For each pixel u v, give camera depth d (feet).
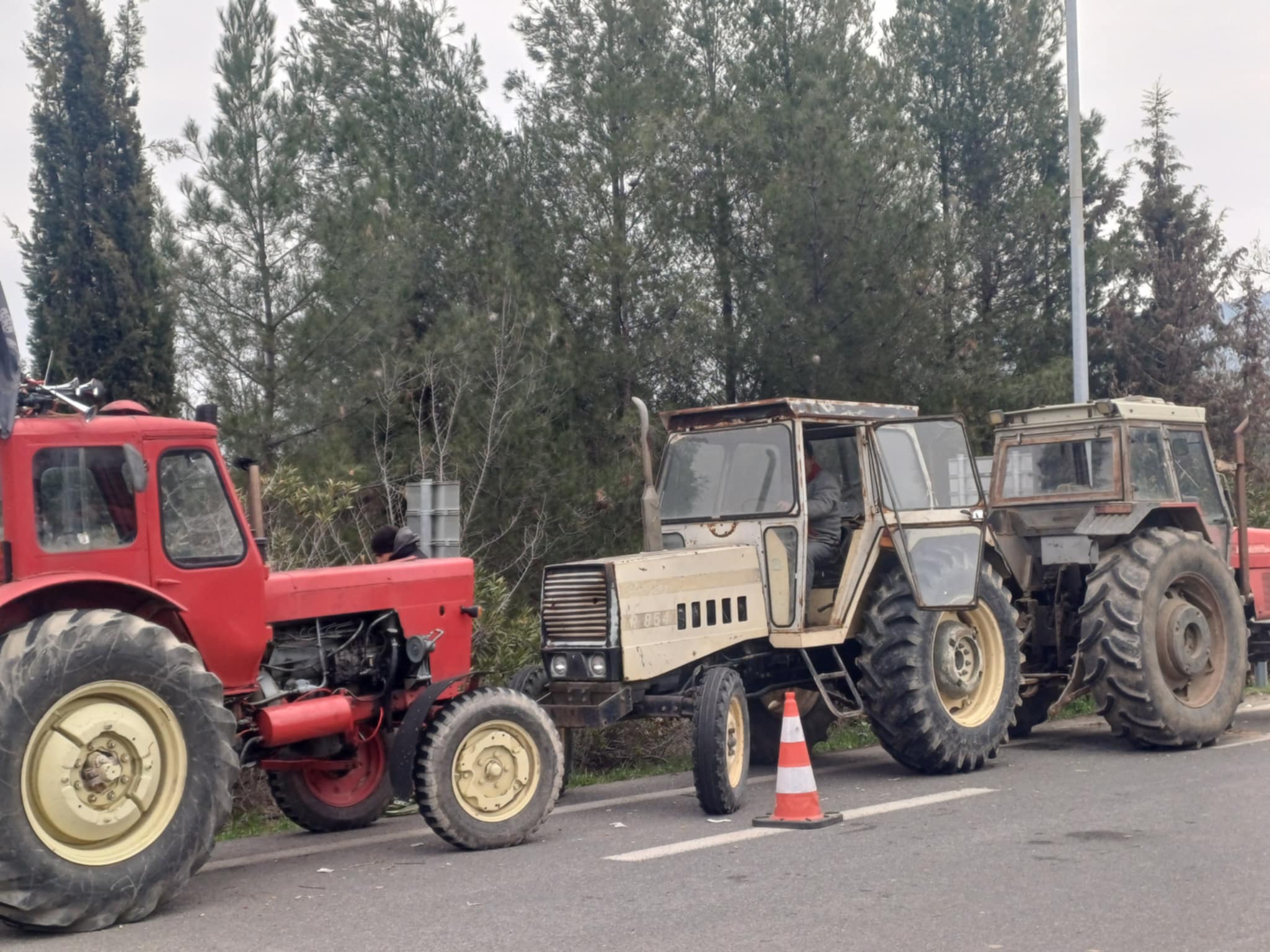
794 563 28.48
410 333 44.39
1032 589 35.70
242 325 43.21
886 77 55.01
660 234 46.65
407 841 24.73
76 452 20.04
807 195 46.80
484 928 17.53
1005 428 36.22
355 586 24.47
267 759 23.84
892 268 48.26
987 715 30.53
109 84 44.14
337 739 24.77
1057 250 63.36
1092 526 33.27
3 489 19.34
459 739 22.85
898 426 30.50
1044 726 38.58
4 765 17.62
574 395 45.39
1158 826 22.90
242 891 20.66
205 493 21.48
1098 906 17.67
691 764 33.94
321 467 39.58
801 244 47.47
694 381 47.75
